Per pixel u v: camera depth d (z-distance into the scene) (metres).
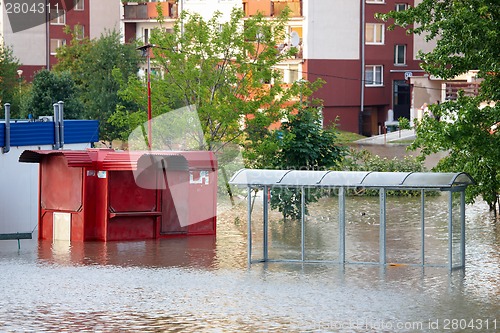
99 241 49.03
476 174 40.22
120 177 49.28
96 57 97.38
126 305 32.25
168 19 119.81
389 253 43.88
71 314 30.88
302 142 57.59
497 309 31.36
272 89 61.75
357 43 114.50
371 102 116.44
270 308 31.56
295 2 110.88
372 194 68.88
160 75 63.50
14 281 36.81
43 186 50.31
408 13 39.44
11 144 51.56
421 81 114.31
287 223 55.69
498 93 38.28
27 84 110.06
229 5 114.19
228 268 40.00
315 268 40.00
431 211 60.06
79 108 94.12
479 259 41.78
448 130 36.38
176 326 29.06
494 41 36.00
